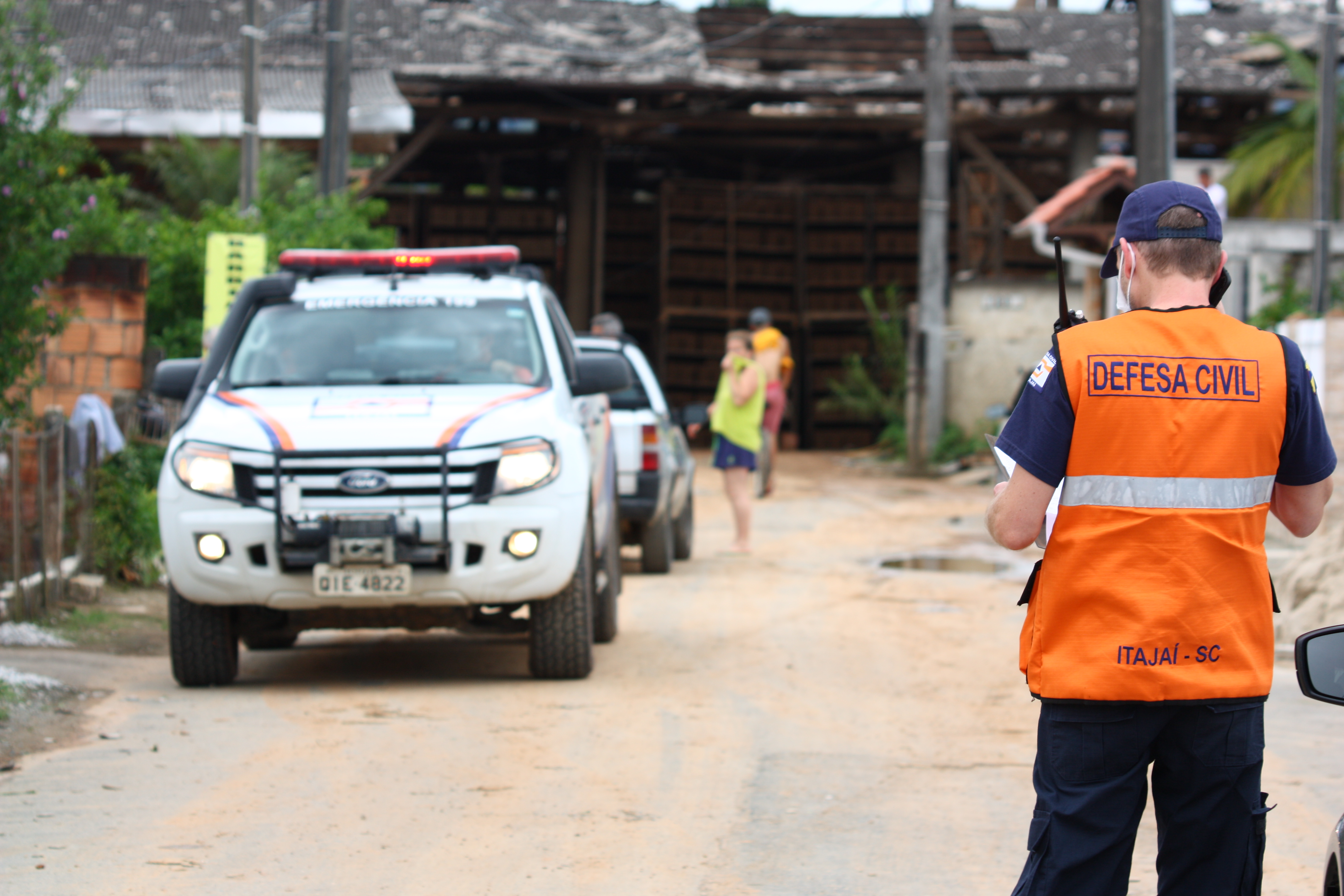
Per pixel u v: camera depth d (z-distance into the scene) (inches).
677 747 317.7
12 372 436.8
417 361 408.8
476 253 437.4
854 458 1534.2
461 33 1635.1
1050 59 1651.1
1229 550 145.9
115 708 350.9
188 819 256.2
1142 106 717.9
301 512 361.7
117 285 581.3
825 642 466.3
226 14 1614.2
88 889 216.8
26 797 267.6
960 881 228.1
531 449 369.4
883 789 283.4
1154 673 144.2
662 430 627.5
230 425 371.2
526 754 309.6
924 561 702.5
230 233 745.6
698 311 1718.8
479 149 1791.3
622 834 252.1
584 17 1755.7
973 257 1669.5
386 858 236.2
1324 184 1025.5
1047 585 149.6
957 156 1800.0
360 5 1694.1
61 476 491.2
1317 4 1935.3
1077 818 146.6
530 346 413.7
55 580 487.8
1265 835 150.9
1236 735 145.9
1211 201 153.0
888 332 1566.2
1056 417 146.9
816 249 1777.8
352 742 318.0
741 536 733.9
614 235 1803.6
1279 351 149.2
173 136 1159.6
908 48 1695.4
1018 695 379.9
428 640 485.4
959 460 1283.2
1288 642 443.2
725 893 221.6
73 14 1582.2
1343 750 313.1
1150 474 145.6
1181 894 151.6
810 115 1627.7
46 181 440.1
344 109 1000.9
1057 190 1781.5
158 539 563.5
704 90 1553.9
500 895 219.1
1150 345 147.7
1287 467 150.3
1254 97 1595.7
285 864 231.9
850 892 222.5
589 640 391.2
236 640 394.6
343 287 433.4
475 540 362.9
